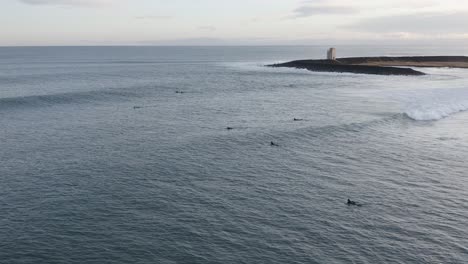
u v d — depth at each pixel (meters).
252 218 25.59
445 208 27.33
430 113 57.22
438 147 41.78
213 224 24.77
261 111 63.47
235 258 21.19
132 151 39.94
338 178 32.75
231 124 53.00
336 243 22.69
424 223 25.14
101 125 52.06
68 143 42.91
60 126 51.34
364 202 28.14
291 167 35.41
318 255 21.48
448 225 24.91
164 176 32.97
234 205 27.52
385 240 23.05
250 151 40.16
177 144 42.44
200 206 27.33
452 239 23.25
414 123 53.41
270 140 44.41
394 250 22.03
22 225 24.55
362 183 31.72
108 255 21.47
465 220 25.59
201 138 45.00
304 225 24.73
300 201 28.25
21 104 67.62
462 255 21.66
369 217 25.84
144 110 63.94
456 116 58.47
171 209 26.84
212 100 75.56
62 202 27.89
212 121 55.06
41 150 40.19
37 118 56.69
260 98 78.50
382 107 66.12
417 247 22.38
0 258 21.06
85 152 39.59
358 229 24.28
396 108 64.81
